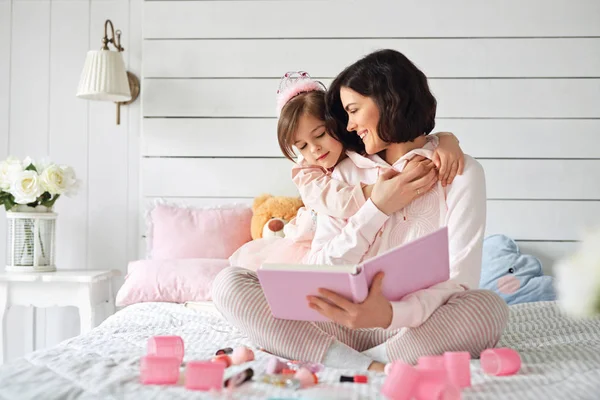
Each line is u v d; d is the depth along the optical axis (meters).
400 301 1.30
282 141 1.75
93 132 2.91
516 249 2.60
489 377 1.22
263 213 2.54
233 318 1.44
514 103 2.76
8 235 2.63
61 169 2.60
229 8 2.81
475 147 2.76
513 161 2.76
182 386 1.17
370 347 1.48
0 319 2.49
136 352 1.44
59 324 2.91
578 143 2.75
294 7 2.80
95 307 2.59
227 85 2.81
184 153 2.82
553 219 2.74
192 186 2.81
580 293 0.84
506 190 2.75
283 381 1.16
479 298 1.34
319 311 1.27
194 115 2.82
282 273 1.23
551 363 1.33
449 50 2.77
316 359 1.37
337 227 1.64
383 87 1.55
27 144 2.92
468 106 2.77
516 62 2.76
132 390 1.14
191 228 2.61
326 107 1.70
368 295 1.25
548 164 2.75
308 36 2.80
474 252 1.49
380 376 1.26
